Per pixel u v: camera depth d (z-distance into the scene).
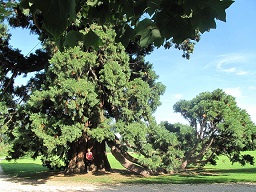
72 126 15.95
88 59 16.25
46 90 17.12
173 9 1.84
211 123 19.38
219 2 1.64
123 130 16.70
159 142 17.95
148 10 1.90
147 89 17.27
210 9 1.68
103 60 17.70
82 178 18.28
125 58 17.58
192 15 1.73
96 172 20.77
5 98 19.64
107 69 16.47
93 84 16.94
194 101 20.06
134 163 20.36
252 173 21.16
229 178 17.61
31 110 17.86
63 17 1.05
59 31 1.06
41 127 15.91
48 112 17.69
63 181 17.23
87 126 17.39
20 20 16.56
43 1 1.03
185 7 1.68
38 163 38.00
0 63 19.16
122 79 16.64
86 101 15.81
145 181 16.61
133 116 17.52
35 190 13.81
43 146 16.75
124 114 17.25
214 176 18.98
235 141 19.08
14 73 20.31
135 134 16.44
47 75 17.25
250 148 21.62
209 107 18.78
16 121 18.86
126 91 17.02
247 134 20.05
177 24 1.89
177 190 13.23
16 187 14.94
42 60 19.98
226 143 19.81
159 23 1.90
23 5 1.46
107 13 2.24
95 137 17.02
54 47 16.41
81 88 15.21
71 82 15.11
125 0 2.22
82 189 14.02
